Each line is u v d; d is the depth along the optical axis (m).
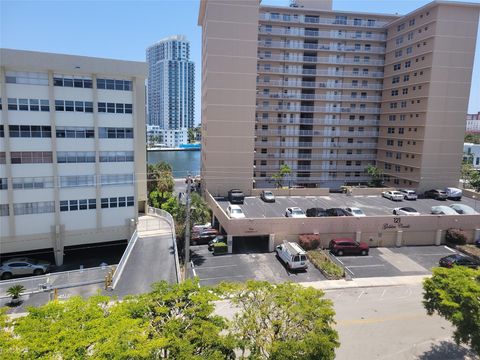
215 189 54.16
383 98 70.50
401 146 65.00
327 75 69.12
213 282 29.75
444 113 58.59
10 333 12.36
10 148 31.73
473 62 57.91
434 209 44.53
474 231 41.22
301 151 70.81
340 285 29.52
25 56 30.75
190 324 13.40
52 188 33.62
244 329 14.03
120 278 29.34
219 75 52.25
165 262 32.91
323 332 14.07
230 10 51.38
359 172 73.25
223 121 53.12
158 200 53.53
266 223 37.16
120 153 36.22
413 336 22.09
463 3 55.88
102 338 11.43
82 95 33.91
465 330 17.19
